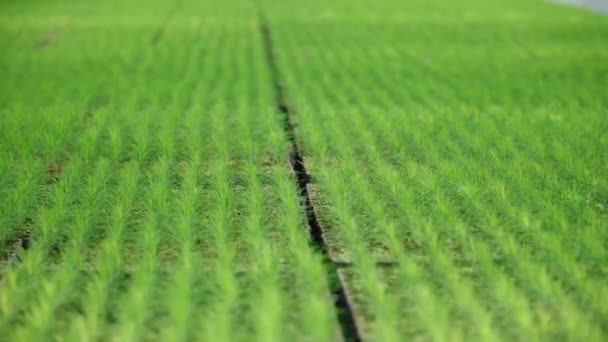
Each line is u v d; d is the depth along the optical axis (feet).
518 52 43.19
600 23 54.90
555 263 15.29
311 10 63.57
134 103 30.01
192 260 15.49
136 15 60.54
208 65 38.50
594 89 32.99
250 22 55.93
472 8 65.16
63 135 24.66
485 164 21.89
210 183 20.54
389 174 20.20
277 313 13.16
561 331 13.01
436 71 37.83
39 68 38.40
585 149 22.94
